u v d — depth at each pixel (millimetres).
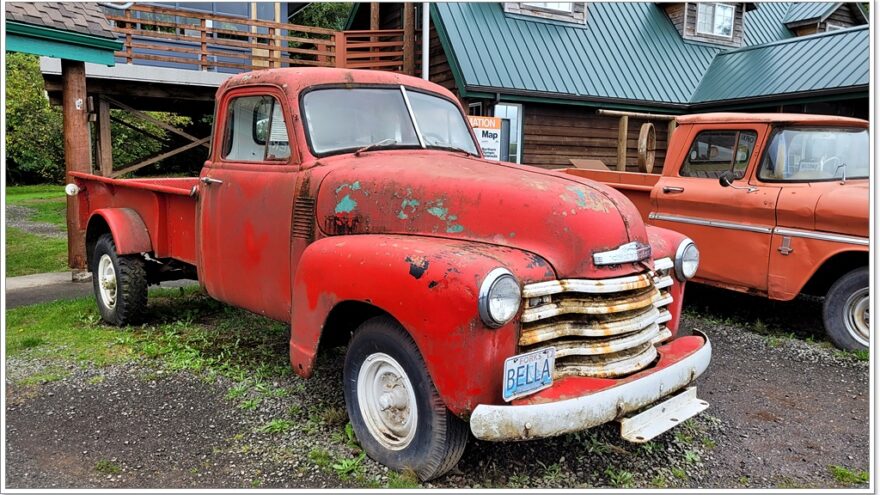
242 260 4117
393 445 3049
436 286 2625
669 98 13102
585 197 2975
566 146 12711
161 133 22891
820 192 5102
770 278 5375
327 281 3094
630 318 2926
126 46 11297
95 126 11039
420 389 2824
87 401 3934
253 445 3359
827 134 5488
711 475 3170
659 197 6176
